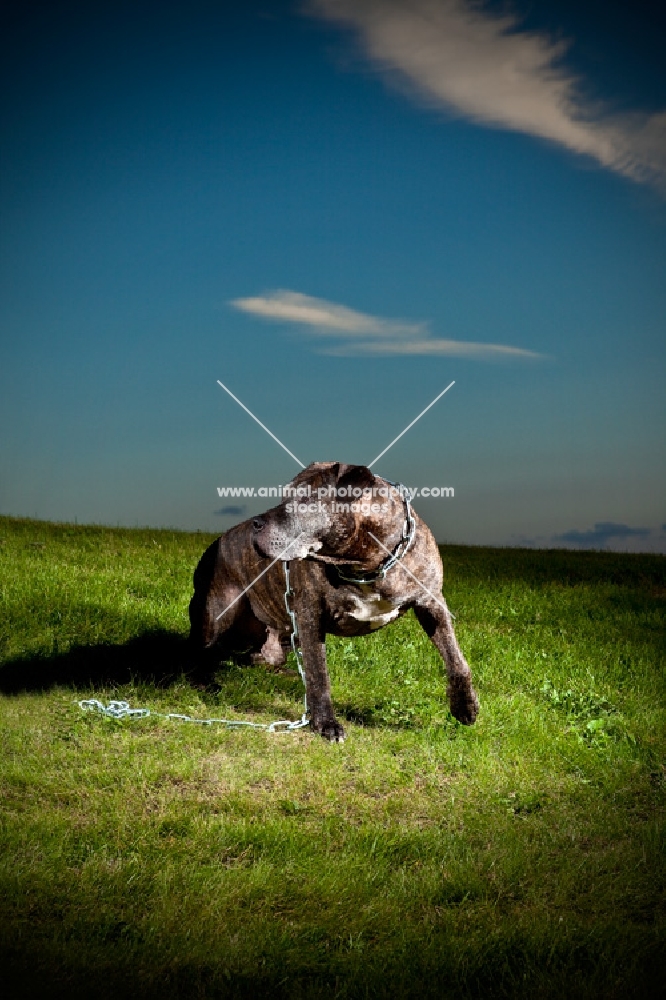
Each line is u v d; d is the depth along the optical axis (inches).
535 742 92.9
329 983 56.7
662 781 86.5
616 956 59.4
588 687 114.0
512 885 66.9
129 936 59.5
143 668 112.9
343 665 117.6
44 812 74.2
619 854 71.7
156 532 226.1
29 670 110.0
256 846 70.4
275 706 103.2
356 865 67.7
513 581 183.3
